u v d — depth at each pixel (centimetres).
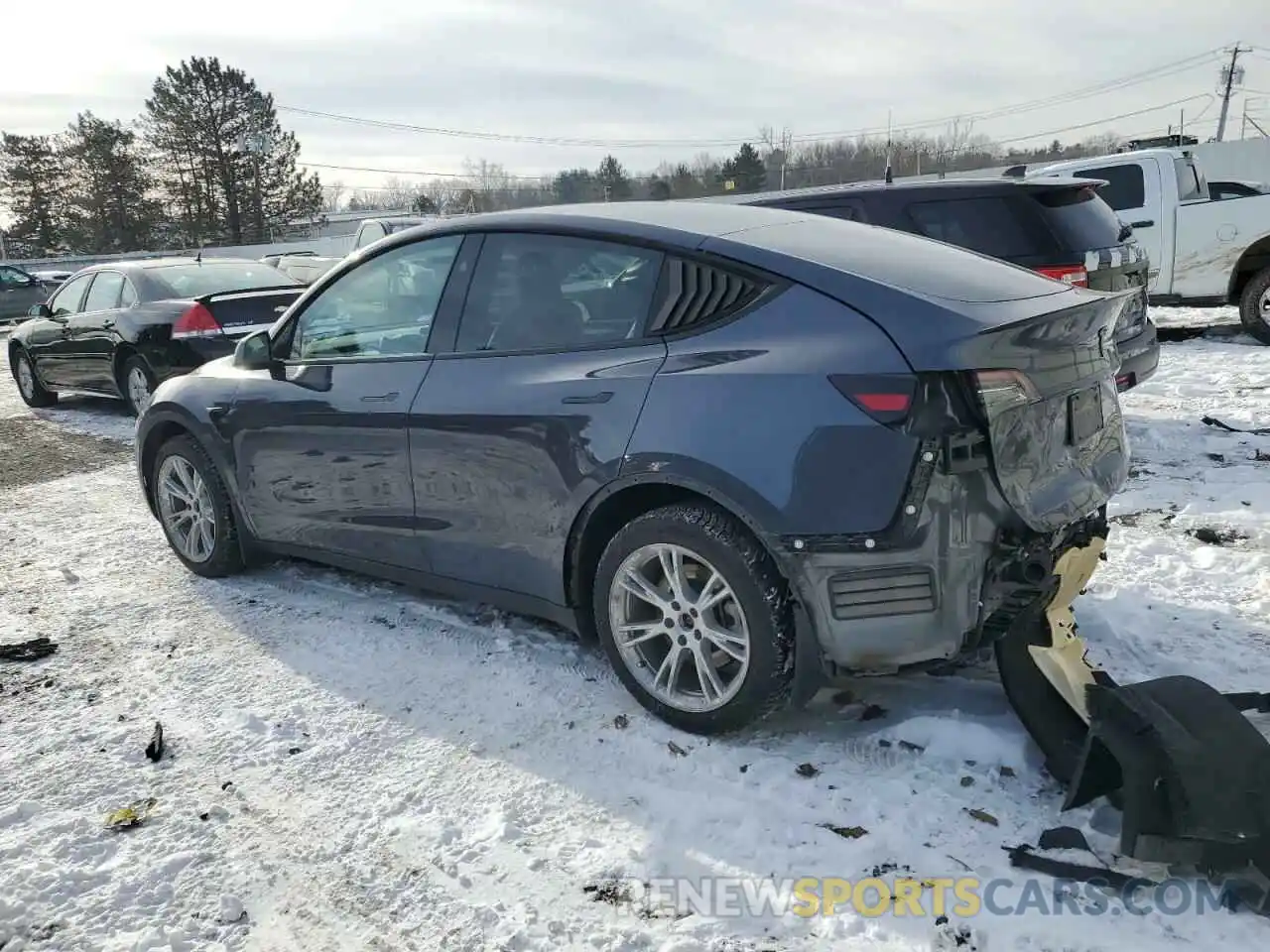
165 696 362
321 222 5912
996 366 265
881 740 306
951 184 667
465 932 237
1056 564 286
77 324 952
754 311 299
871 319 277
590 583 345
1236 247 1003
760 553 288
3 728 342
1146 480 567
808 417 275
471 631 405
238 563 479
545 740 318
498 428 342
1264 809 230
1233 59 5600
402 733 327
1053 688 290
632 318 324
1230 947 217
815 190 716
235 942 238
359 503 401
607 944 230
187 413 466
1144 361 662
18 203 5825
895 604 272
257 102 5488
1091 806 266
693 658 314
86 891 256
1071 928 226
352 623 421
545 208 371
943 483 263
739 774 292
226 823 283
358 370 397
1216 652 354
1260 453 604
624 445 308
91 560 524
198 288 921
